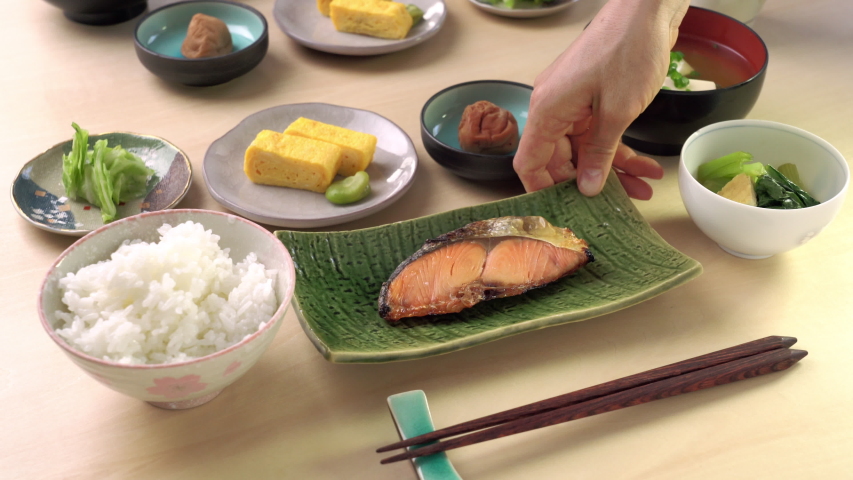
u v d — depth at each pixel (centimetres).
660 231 66
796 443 53
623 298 57
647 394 53
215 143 71
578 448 53
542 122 63
